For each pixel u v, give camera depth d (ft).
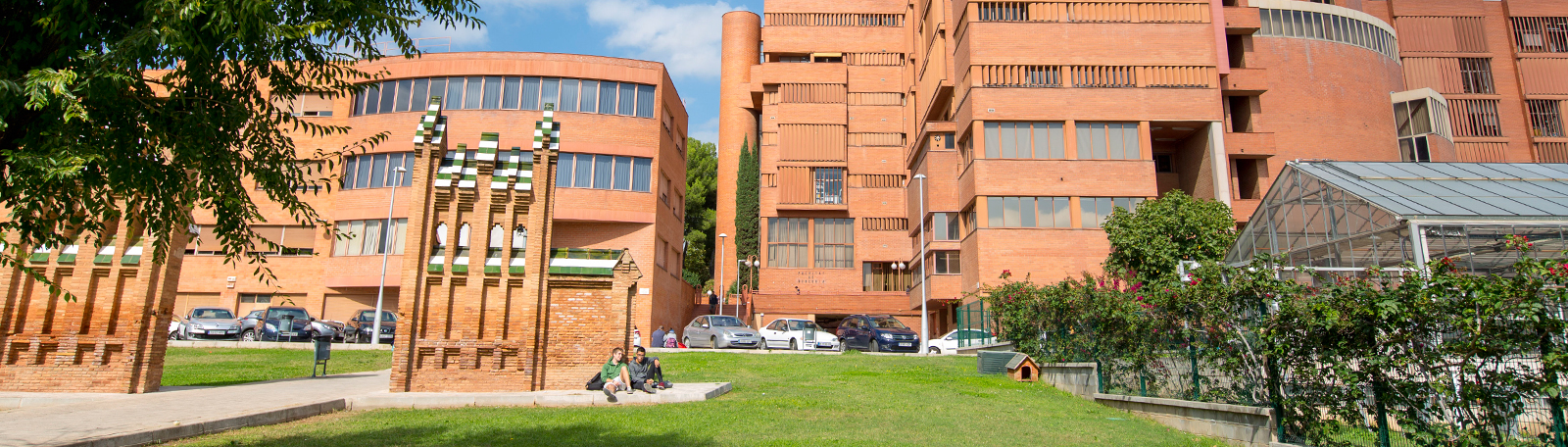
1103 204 120.47
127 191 22.57
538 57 120.16
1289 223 68.80
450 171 44.83
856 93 175.22
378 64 120.57
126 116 21.77
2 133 20.40
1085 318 46.85
